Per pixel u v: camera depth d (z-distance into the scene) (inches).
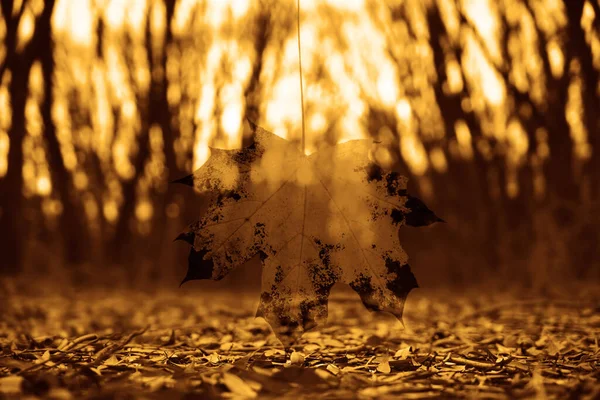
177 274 263.7
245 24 227.0
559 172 243.9
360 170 67.2
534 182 248.4
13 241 253.9
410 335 116.3
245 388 62.8
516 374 75.4
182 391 61.7
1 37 214.7
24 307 168.1
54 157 244.5
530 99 233.3
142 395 59.8
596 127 228.2
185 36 229.9
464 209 261.0
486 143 247.4
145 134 239.8
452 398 63.0
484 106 242.8
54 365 77.5
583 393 62.5
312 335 115.6
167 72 232.1
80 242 259.8
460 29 234.1
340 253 67.2
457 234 262.7
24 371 72.8
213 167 66.6
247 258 66.7
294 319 66.9
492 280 253.0
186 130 231.9
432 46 235.6
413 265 268.7
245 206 66.9
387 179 66.8
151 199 256.2
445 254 264.4
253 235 66.8
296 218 67.4
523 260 252.1
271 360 85.2
